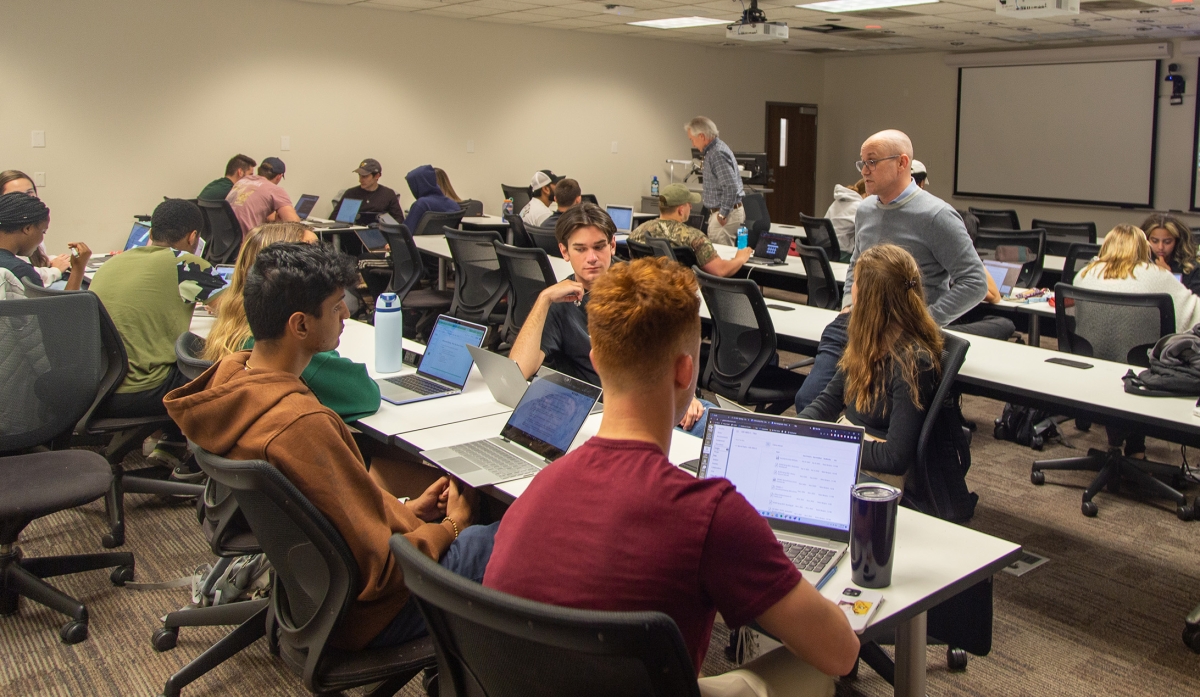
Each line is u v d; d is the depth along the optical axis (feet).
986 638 5.95
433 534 5.64
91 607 8.63
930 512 7.43
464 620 3.59
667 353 3.67
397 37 29.30
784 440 5.44
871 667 6.97
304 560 5.27
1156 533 10.48
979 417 15.21
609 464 3.66
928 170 40.75
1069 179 36.52
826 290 15.76
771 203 42.24
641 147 36.29
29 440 8.71
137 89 24.82
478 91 31.37
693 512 3.45
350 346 10.32
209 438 5.24
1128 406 8.10
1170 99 33.53
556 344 9.21
